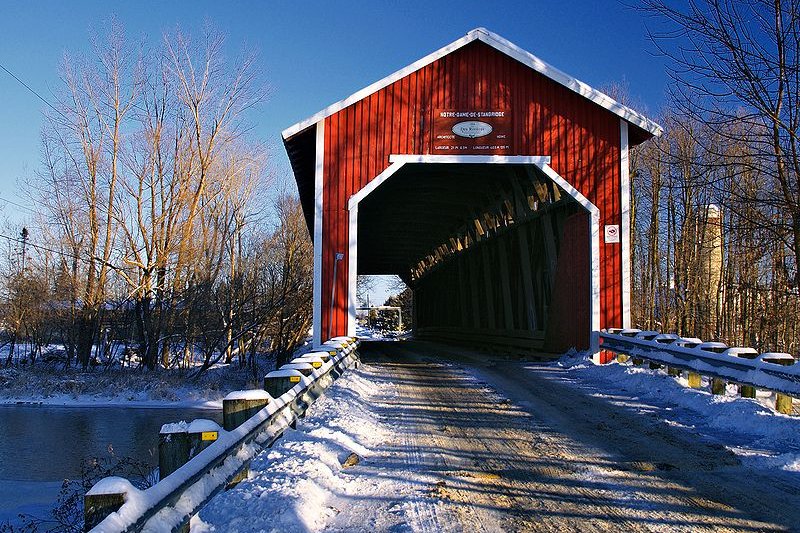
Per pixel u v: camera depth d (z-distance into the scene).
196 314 24.78
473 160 15.48
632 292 29.59
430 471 5.86
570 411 9.01
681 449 6.66
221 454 4.14
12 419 17.67
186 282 25.86
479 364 16.05
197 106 25.56
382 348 25.58
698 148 21.11
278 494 4.68
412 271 41.84
